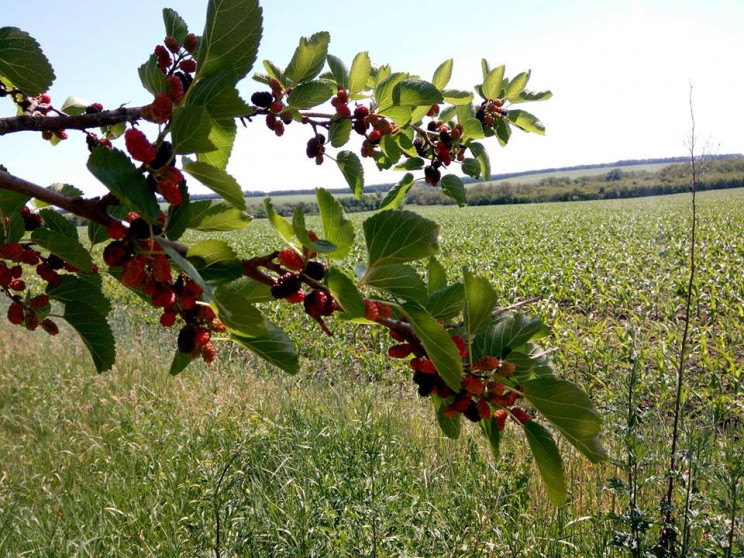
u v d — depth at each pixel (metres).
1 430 6.29
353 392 7.30
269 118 1.64
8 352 9.20
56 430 6.15
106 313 1.31
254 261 1.06
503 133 2.15
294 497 4.25
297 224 0.92
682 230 25.78
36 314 1.28
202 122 0.89
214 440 5.16
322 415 5.75
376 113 1.79
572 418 1.16
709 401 6.72
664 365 7.70
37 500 4.70
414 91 1.71
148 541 4.00
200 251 1.02
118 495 4.50
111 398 6.66
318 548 3.60
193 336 1.12
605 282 14.15
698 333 9.32
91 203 0.97
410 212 0.97
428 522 3.92
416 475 4.81
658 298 12.97
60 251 1.10
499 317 1.29
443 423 1.35
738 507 3.08
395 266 1.02
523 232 30.11
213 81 1.05
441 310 1.30
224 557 3.58
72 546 3.91
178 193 0.96
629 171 104.00
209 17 1.06
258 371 8.65
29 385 7.45
